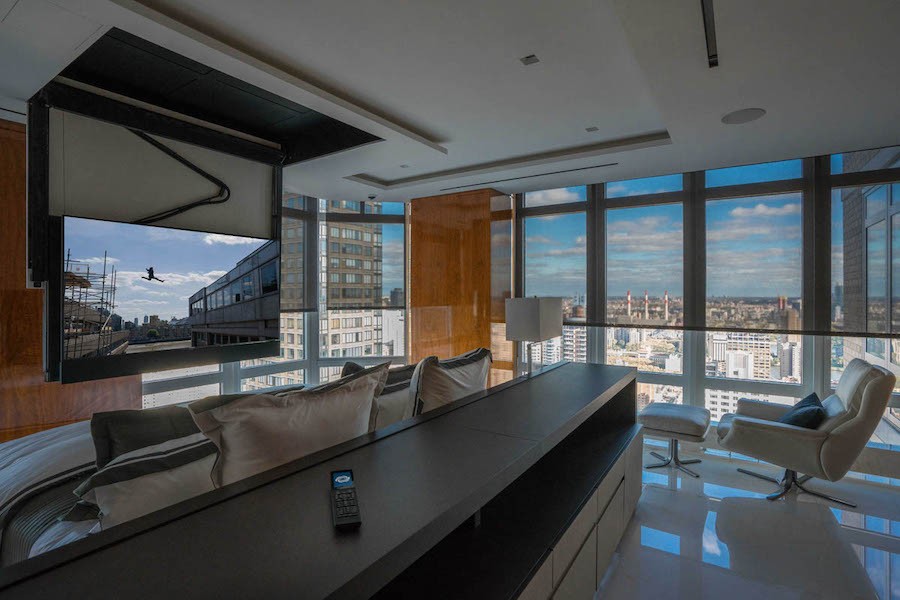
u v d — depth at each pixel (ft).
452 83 9.32
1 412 10.25
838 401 10.71
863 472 11.77
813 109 9.29
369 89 9.57
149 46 8.65
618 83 9.28
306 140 13.44
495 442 4.88
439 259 18.40
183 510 3.21
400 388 7.07
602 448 7.97
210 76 9.84
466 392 7.45
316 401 4.65
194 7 6.88
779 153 12.30
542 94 9.78
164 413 4.66
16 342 10.41
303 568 2.53
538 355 18.30
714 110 9.36
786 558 8.13
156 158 11.25
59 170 9.61
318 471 4.00
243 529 2.97
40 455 4.93
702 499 10.63
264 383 17.92
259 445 4.17
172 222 11.57
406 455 4.47
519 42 7.80
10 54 7.53
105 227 10.30
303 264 18.78
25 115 10.00
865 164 12.55
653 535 8.95
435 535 3.16
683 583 7.38
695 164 13.53
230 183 12.82
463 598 3.82
